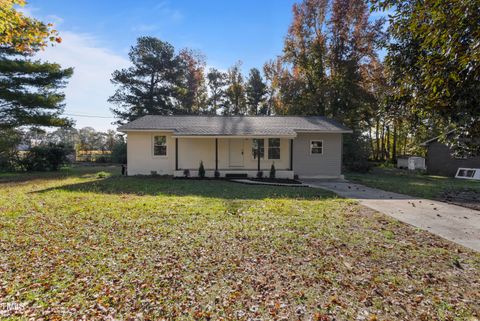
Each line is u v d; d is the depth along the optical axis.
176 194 9.07
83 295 2.91
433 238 4.82
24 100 17.44
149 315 2.59
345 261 3.80
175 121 16.20
